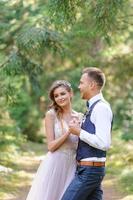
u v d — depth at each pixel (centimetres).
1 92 991
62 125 522
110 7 728
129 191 941
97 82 492
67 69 1927
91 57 1362
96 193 507
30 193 529
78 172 493
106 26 760
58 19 754
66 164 522
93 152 484
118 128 1583
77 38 1141
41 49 923
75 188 489
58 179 521
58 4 729
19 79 1316
